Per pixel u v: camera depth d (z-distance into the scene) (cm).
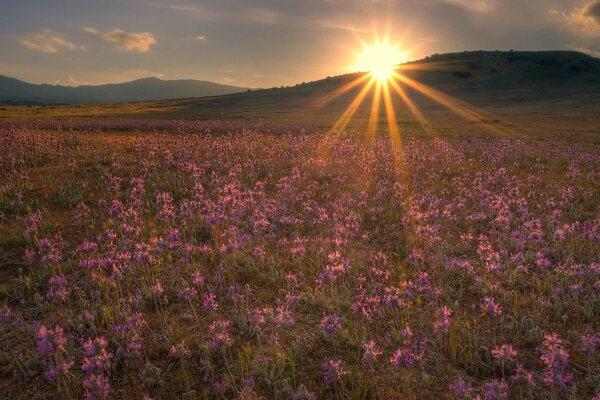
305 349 710
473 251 1112
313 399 571
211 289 907
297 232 1243
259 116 8900
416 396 597
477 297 873
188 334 756
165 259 1066
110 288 908
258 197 1602
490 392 530
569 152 2852
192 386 627
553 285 891
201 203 1416
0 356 695
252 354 693
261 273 984
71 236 1239
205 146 2558
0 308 806
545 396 588
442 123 6981
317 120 7681
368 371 648
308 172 2086
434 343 712
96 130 4353
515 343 705
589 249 1077
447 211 1235
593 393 592
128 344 690
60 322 795
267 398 599
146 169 1881
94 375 609
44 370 666
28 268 1030
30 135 2994
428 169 2266
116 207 1278
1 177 1897
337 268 843
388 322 782
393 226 1316
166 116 8481
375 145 3172
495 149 2798
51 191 1666
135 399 605
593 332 726
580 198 1625
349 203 1502
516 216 1337
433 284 914
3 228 1260
